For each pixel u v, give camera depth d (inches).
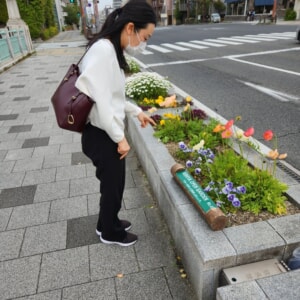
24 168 145.3
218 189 83.0
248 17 1627.7
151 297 76.5
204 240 68.2
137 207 111.6
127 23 64.8
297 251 67.7
